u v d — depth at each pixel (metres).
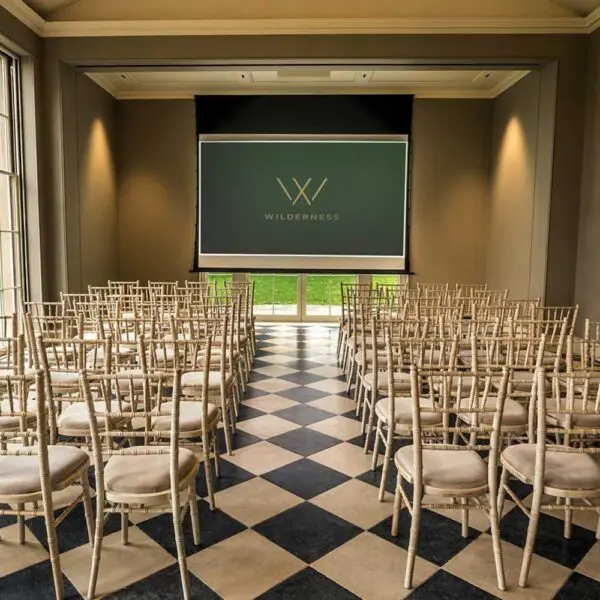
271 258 8.69
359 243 8.63
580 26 6.05
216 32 6.22
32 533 2.52
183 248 8.73
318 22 6.13
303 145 8.50
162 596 2.08
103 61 6.32
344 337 5.73
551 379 3.48
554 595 2.10
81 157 7.19
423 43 6.16
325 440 3.69
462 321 3.85
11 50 5.89
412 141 8.48
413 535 2.12
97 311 3.94
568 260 6.38
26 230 6.26
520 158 7.34
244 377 5.18
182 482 2.10
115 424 2.74
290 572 2.23
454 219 8.59
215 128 8.48
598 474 2.13
